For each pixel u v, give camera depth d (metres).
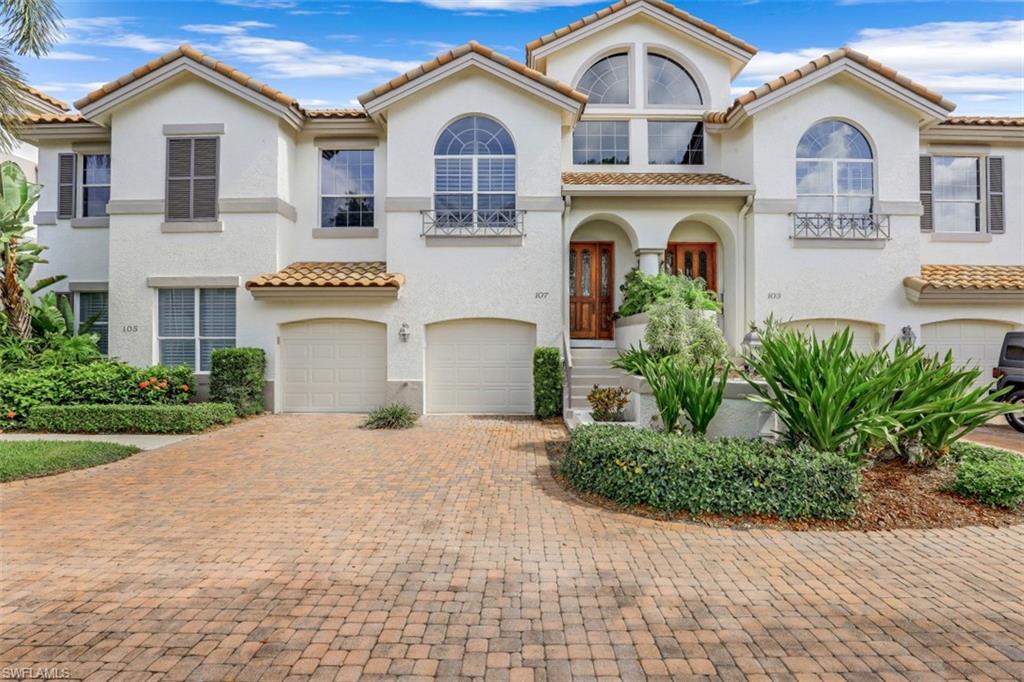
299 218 16.00
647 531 6.22
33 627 4.19
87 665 3.72
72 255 15.97
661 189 14.88
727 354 11.09
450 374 14.98
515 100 14.91
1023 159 16.61
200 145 14.85
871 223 15.06
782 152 15.07
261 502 7.30
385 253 15.83
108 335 14.95
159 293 14.96
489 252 14.78
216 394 13.91
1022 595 4.76
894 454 7.97
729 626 4.24
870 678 3.62
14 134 12.32
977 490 6.86
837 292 15.00
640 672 3.67
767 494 6.51
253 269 14.76
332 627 4.20
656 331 11.12
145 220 14.84
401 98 14.62
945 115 14.85
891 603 4.61
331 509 7.01
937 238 16.36
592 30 17.09
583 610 4.47
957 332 15.34
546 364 13.81
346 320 14.95
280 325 14.89
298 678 3.59
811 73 14.80
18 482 8.27
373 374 14.96
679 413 8.77
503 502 7.27
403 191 14.85
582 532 6.19
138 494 7.66
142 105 14.87
